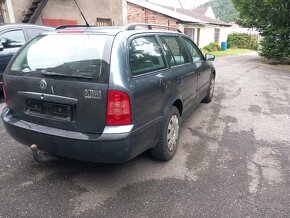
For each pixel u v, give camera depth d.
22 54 3.25
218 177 3.25
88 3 13.13
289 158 3.75
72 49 2.92
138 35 3.17
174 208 2.70
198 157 3.73
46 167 3.41
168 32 4.04
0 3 9.90
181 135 4.47
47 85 2.84
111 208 2.69
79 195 2.88
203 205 2.75
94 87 2.62
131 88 2.68
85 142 2.65
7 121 3.17
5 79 3.23
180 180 3.17
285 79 10.28
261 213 2.65
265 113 5.78
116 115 2.62
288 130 4.80
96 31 3.00
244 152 3.91
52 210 2.66
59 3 11.75
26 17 10.48
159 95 3.17
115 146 2.63
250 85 8.90
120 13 15.18
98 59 2.71
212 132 4.64
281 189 3.03
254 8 15.85
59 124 2.85
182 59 4.22
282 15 14.81
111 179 3.17
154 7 23.11
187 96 4.23
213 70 6.34
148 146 3.10
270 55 15.73
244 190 3.00
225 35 32.47
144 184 3.08
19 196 2.86
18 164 3.47
